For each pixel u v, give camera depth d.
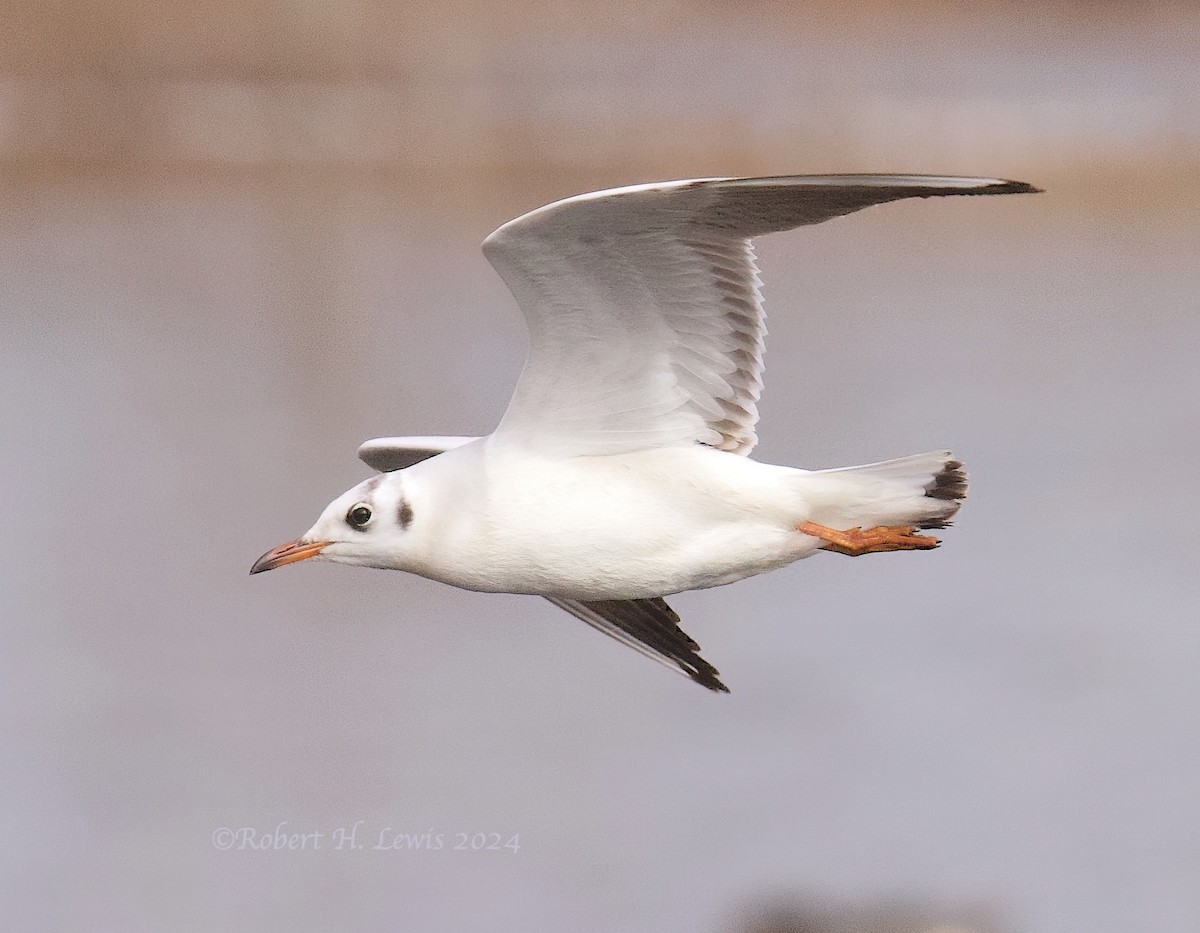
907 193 8.00
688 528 8.98
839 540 8.97
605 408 8.91
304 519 22.50
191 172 42.75
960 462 8.91
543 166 42.00
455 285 34.41
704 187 7.86
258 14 48.62
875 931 14.23
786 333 30.94
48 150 43.50
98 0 47.03
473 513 9.04
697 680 10.66
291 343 30.70
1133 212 40.56
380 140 43.38
